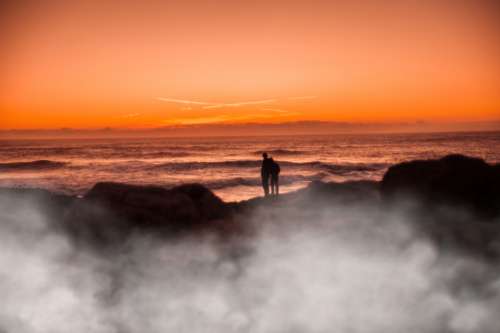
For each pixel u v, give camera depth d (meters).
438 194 9.23
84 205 9.55
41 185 32.28
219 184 31.39
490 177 9.10
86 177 39.06
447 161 9.58
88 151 88.38
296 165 47.53
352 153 74.69
